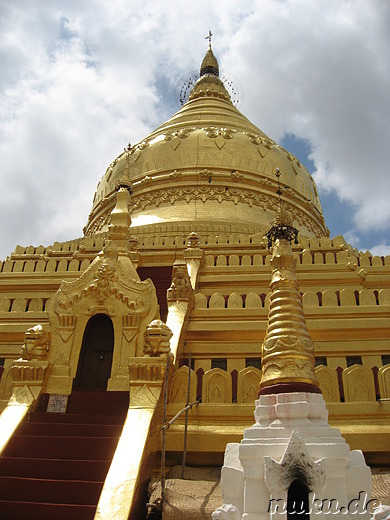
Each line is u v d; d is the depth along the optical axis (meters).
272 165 29.00
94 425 9.33
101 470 8.29
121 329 11.52
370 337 13.23
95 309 11.75
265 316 13.69
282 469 5.95
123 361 11.12
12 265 18.42
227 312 13.80
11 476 8.30
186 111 36.69
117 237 14.72
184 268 14.20
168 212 25.62
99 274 12.11
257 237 20.22
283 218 8.93
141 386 9.68
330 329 13.27
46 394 10.58
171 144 29.09
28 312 14.80
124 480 7.45
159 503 7.50
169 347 10.27
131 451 8.08
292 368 7.33
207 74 42.59
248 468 6.33
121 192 15.83
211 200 26.28
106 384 11.31
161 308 15.15
